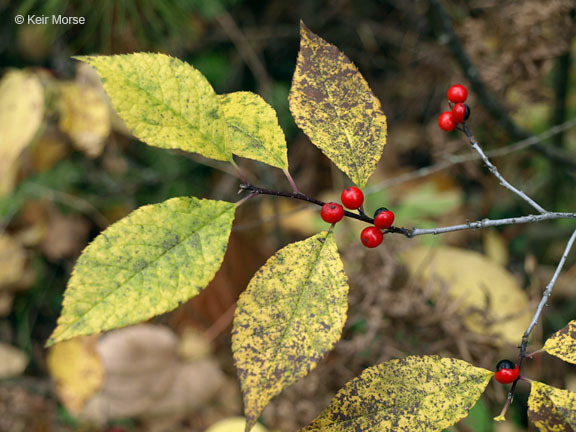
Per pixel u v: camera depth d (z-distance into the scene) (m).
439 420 0.22
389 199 0.61
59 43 0.61
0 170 0.51
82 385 0.52
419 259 0.45
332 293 0.21
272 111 0.23
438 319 0.40
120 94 0.21
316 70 0.24
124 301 0.20
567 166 0.52
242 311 0.21
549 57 0.50
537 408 0.22
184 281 0.20
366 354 0.41
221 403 0.58
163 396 0.55
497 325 0.41
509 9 0.51
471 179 0.59
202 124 0.22
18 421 0.58
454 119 0.25
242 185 0.22
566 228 0.57
